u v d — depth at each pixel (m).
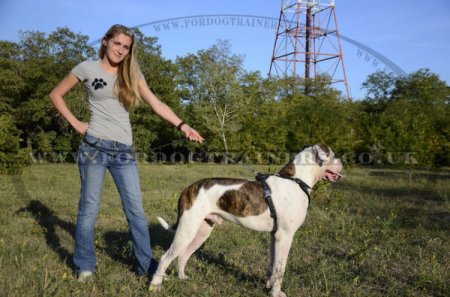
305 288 4.43
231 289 4.38
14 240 5.85
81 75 4.19
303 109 12.98
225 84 26.27
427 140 13.93
